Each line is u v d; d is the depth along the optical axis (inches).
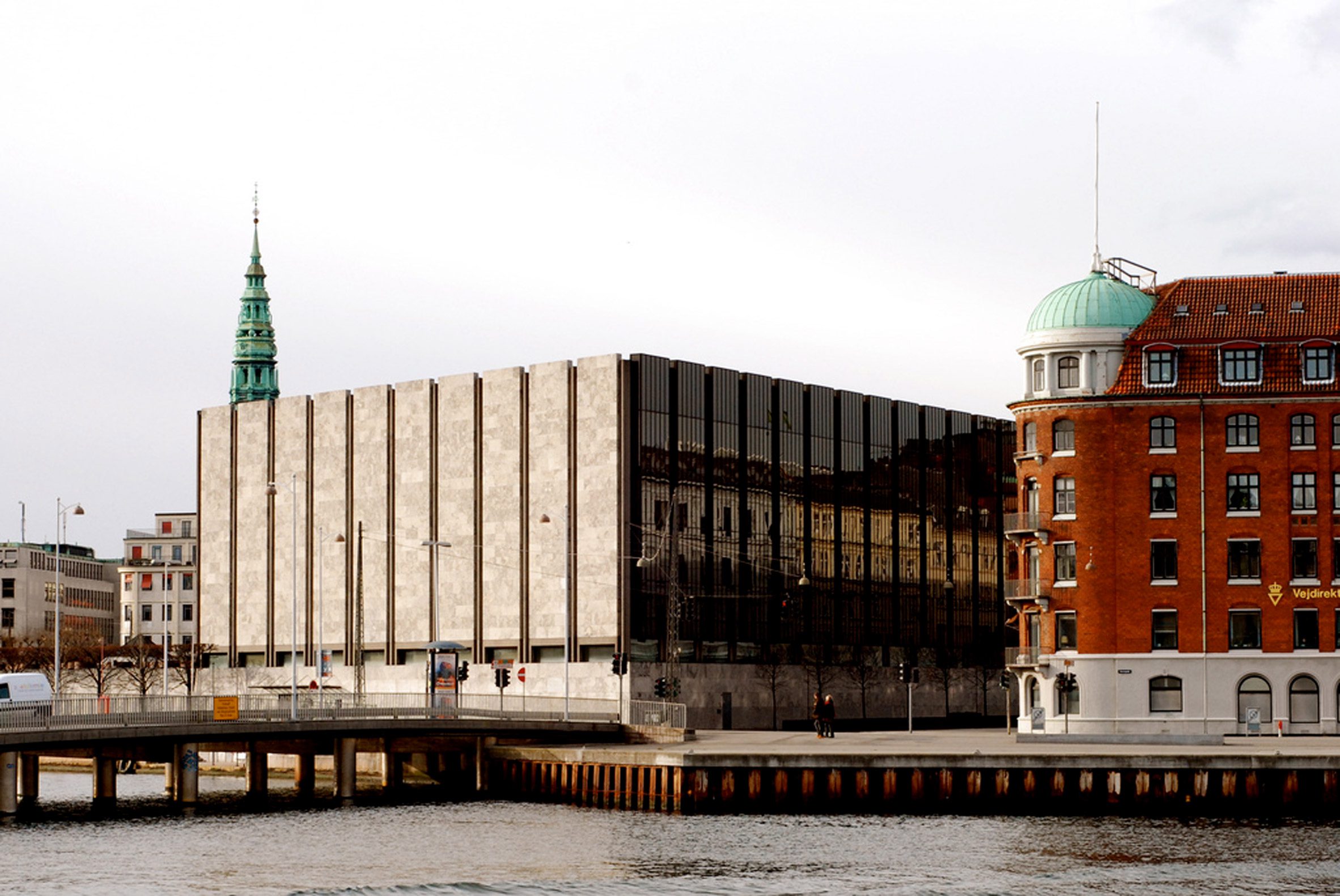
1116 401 4618.6
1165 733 4367.6
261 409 6919.3
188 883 2878.9
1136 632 4579.2
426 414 6402.6
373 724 4288.9
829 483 6525.6
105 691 7549.2
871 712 6520.7
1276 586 4525.1
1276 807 3599.9
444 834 3476.9
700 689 5930.1
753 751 3875.5
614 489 5856.3
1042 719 4667.8
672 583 5600.4
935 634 6899.6
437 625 6299.2
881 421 6776.6
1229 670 4527.6
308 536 6722.4
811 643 6363.2
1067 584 4645.7
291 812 4003.4
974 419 7219.5
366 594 6530.5
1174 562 4586.6
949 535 7027.6
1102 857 3034.0
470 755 4758.9
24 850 3270.2
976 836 3309.5
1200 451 4586.6
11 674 4069.9
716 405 6136.8
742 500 6181.1
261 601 6845.5
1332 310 4633.4
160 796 4633.4
